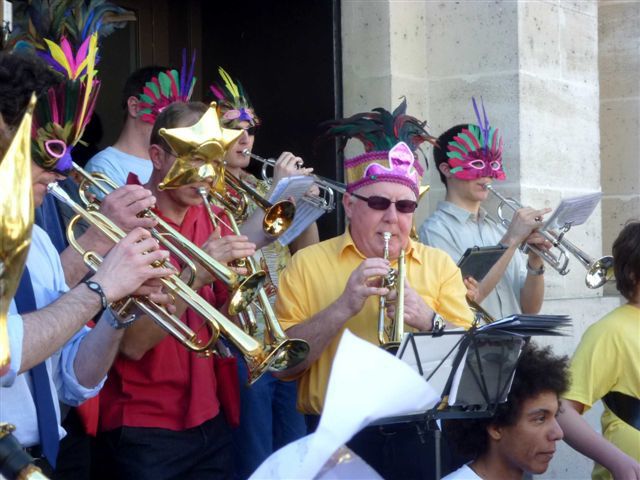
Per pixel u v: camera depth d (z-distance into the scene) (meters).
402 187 3.65
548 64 6.14
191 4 6.47
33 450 2.80
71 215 3.65
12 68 2.47
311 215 4.21
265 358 3.23
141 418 3.61
